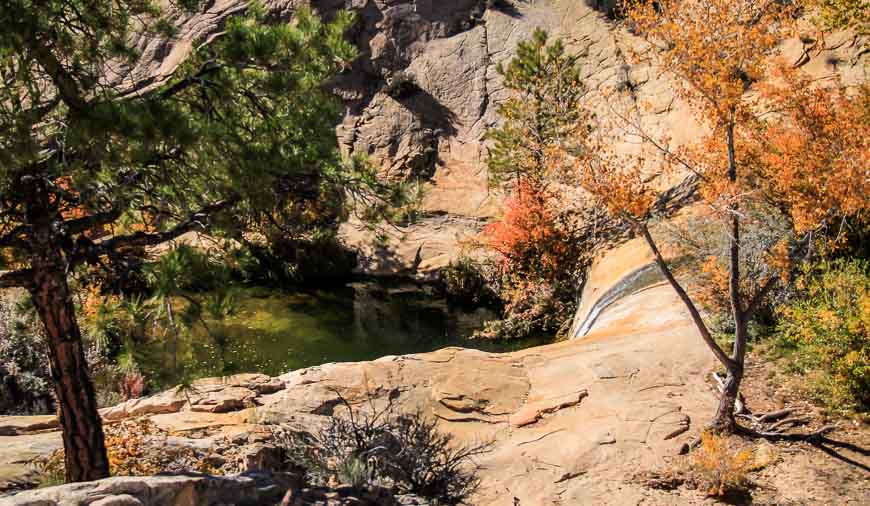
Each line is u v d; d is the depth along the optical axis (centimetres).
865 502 957
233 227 768
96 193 704
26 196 698
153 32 783
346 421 978
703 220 1590
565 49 3259
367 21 3544
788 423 1155
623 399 1277
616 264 2103
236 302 682
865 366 1162
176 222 838
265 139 766
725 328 1473
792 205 1075
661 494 1013
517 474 1080
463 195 3098
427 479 902
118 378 1513
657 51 1123
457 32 3559
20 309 779
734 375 1131
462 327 2303
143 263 697
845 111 1123
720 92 1078
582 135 1160
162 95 720
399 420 967
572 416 1246
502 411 1295
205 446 962
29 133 607
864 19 1919
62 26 711
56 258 711
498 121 3284
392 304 2502
